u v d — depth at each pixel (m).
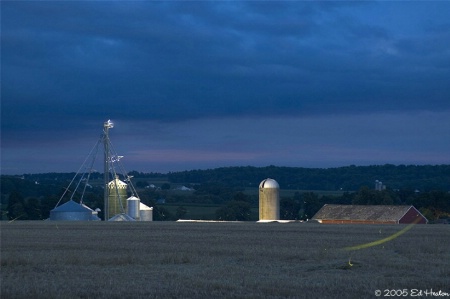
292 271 32.47
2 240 56.59
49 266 34.88
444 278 29.67
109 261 37.03
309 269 33.38
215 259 38.47
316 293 25.41
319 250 43.28
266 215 113.81
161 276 30.38
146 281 28.67
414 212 107.06
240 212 155.12
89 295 25.19
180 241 54.66
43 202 153.00
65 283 28.19
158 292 25.70
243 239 57.28
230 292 25.67
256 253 42.00
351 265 34.12
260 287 26.70
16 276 30.88
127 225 88.38
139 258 38.66
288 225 88.62
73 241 55.06
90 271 32.69
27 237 61.09
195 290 26.09
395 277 30.00
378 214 107.25
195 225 88.69
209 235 63.78
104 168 118.81
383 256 39.62
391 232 68.56
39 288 26.73
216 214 155.50
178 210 170.38
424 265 34.72
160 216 158.38
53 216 113.56
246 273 31.45
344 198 161.62
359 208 110.81
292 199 167.25
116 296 24.97
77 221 106.25
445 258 38.59
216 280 28.77
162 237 60.56
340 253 41.69
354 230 73.62
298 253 41.72
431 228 77.94
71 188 162.88
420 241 52.69
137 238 59.06
